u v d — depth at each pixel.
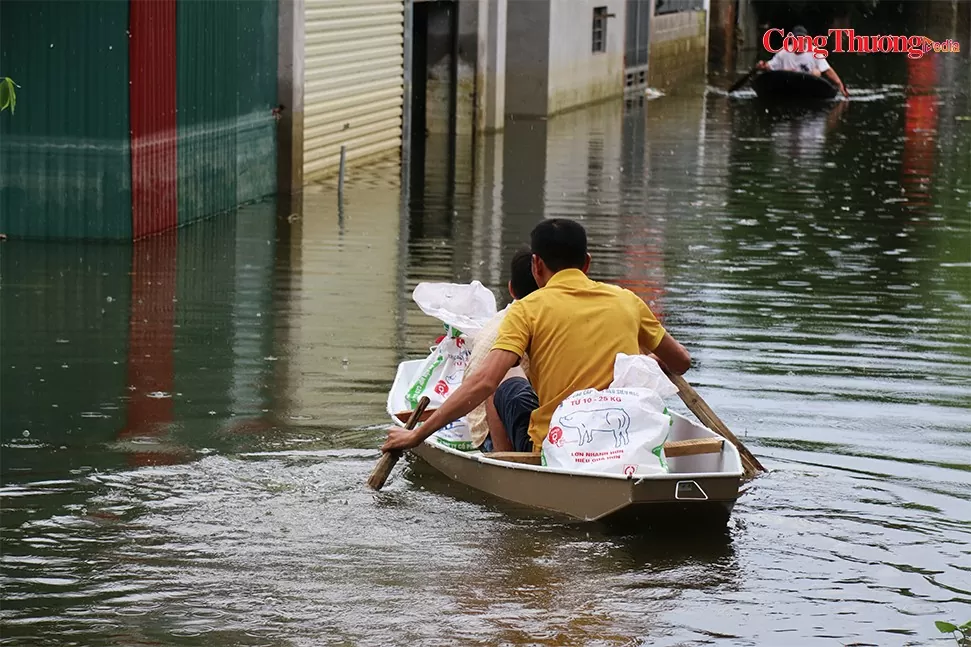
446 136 39.03
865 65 67.38
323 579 9.41
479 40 39.00
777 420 13.22
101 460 11.77
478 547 9.99
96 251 21.02
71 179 21.50
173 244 21.84
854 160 35.47
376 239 23.00
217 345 15.78
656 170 32.97
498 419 11.76
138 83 21.36
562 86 45.34
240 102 25.31
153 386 14.05
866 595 9.35
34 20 20.98
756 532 10.42
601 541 10.16
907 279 20.75
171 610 8.88
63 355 15.19
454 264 21.14
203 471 11.54
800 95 52.00
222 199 24.97
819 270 21.34
